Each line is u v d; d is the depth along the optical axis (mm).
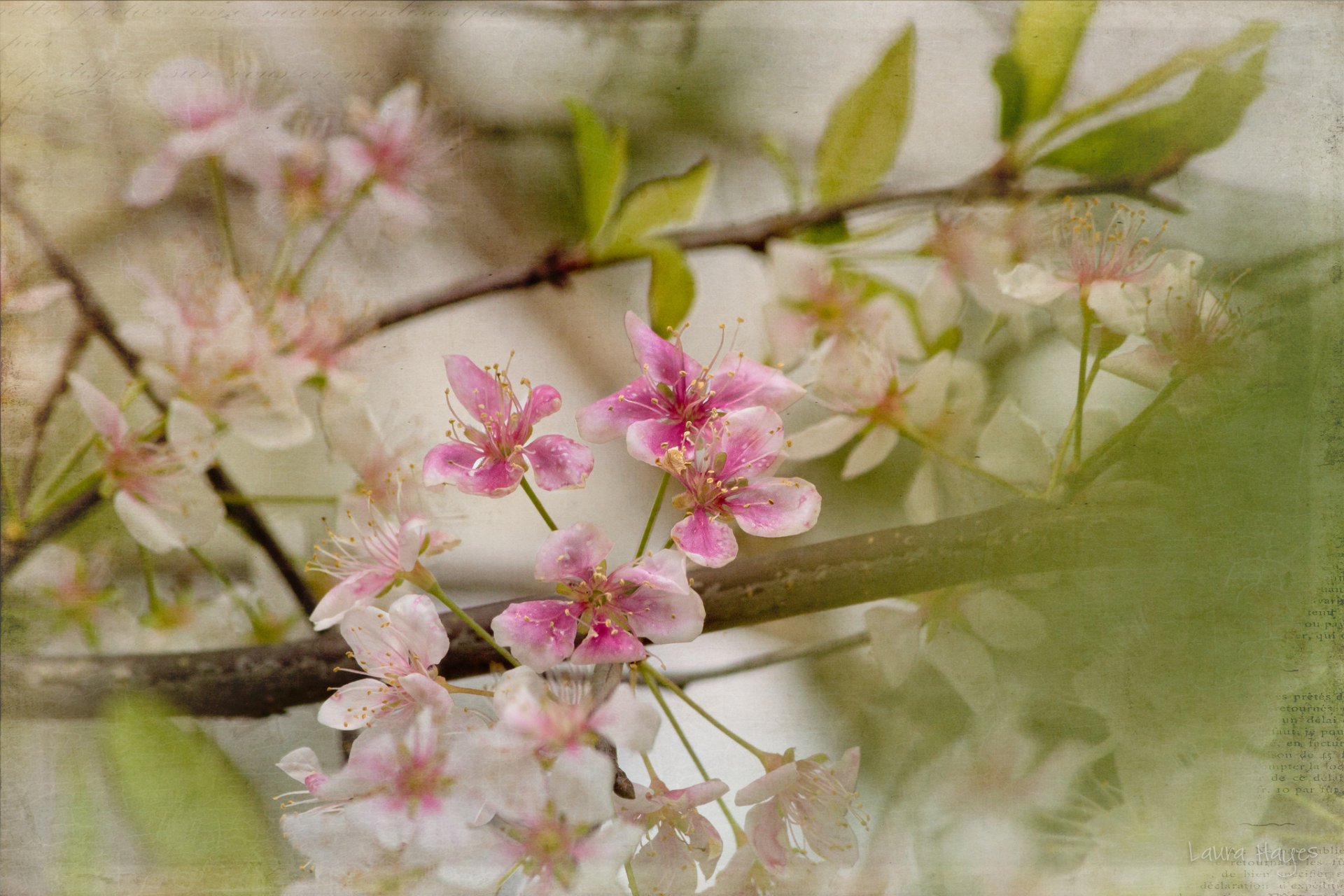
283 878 464
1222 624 484
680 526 459
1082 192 504
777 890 469
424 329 505
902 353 508
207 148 503
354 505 490
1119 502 486
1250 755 483
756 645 493
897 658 490
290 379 496
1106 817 483
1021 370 505
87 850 469
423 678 461
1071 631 486
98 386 493
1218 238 500
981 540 486
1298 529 484
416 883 460
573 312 508
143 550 497
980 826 483
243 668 483
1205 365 488
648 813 464
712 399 466
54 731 478
